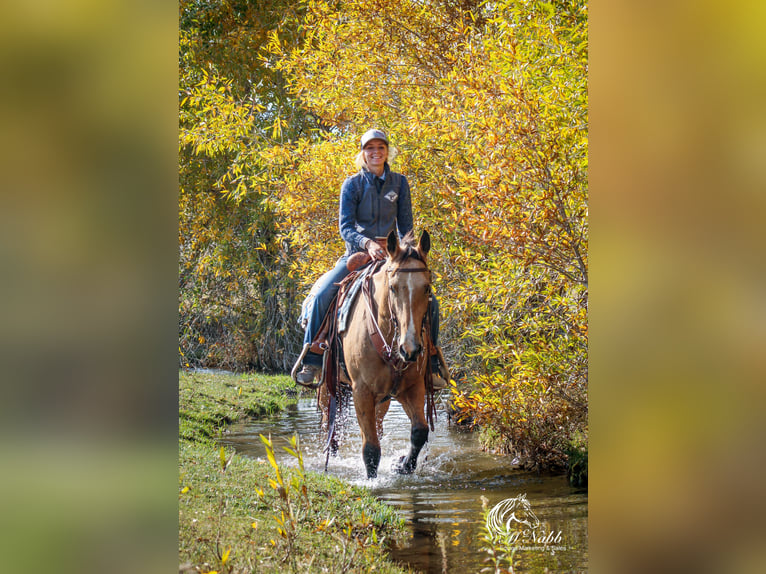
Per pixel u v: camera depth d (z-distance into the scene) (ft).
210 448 23.76
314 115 50.75
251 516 14.56
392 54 37.65
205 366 61.05
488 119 21.40
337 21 38.83
